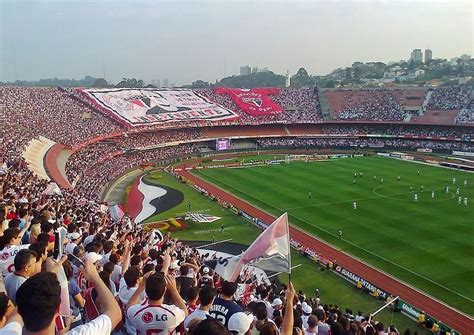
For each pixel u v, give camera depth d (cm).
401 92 14775
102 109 11756
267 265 1310
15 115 9288
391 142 13138
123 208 7162
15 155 6175
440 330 3431
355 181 8512
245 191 8100
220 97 14550
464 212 6425
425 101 14200
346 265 4747
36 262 1048
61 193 4609
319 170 9694
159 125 12062
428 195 7419
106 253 1741
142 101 12950
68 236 1866
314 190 7906
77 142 9344
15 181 3759
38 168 6462
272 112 14238
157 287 894
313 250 5184
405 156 11244
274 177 9131
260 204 7206
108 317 636
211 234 5941
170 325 888
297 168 10000
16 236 1368
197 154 12350
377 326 2558
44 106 10650
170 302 1107
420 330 3525
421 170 9581
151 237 3164
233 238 5788
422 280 4322
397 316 3738
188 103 13750
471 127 12731
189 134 12812
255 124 13600
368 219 6184
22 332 627
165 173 10038
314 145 13412
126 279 1131
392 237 5459
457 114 13250
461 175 9044
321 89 15475
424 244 5200
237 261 1343
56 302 553
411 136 13038
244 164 10794
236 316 1000
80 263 704
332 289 4247
